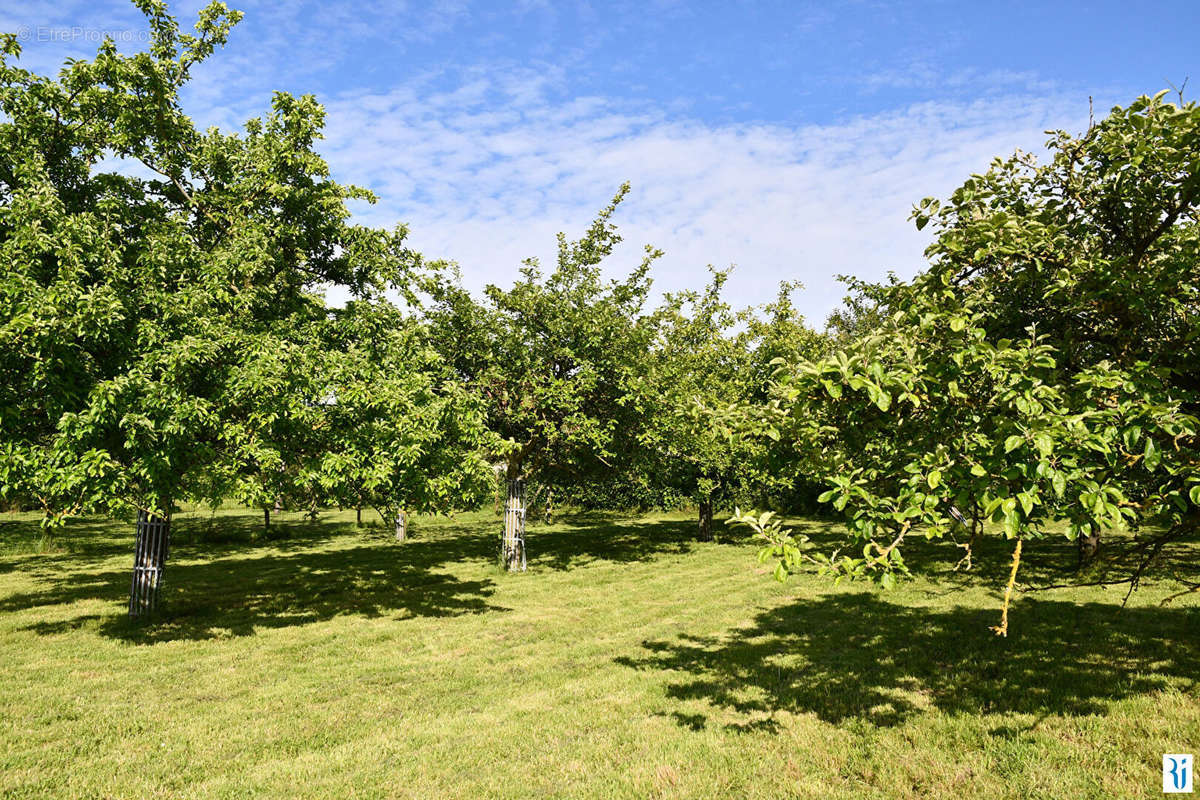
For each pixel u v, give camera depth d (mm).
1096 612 9359
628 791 4684
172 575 15047
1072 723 5527
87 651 8641
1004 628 4004
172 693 6977
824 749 5297
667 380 16125
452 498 10391
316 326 10570
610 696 6695
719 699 6520
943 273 5012
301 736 5762
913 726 5664
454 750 5434
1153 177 4586
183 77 11367
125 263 9719
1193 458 3912
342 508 10711
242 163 11109
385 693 6922
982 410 4125
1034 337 4113
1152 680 6441
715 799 4555
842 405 4355
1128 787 4453
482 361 15031
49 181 9266
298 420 9102
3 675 7605
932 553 15422
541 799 4613
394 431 9477
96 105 10352
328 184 11766
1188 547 12359
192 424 8133
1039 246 4523
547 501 28000
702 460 18531
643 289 16500
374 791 4746
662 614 10594
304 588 13359
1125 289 4367
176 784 4883
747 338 20781
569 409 14258
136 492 8352
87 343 8336
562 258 15883
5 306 7500
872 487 4543
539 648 8695
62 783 4883
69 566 16125
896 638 8523
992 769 4840
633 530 24203
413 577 14648
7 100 9633
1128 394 3873
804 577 13344
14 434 8039
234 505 35469
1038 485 3787
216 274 9617
